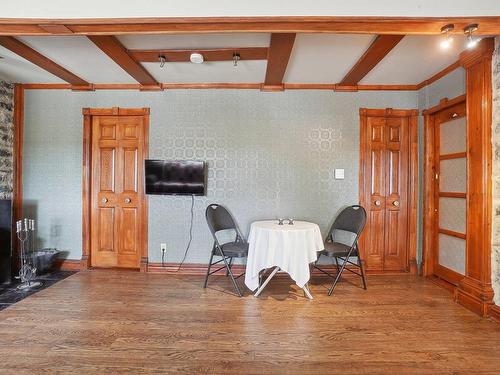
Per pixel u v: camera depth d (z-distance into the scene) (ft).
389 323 7.38
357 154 11.33
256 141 11.32
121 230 11.76
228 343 6.44
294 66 9.59
